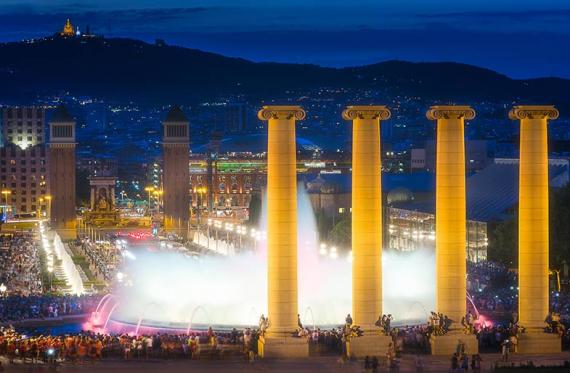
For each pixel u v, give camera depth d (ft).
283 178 382.83
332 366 369.71
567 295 621.31
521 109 404.16
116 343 419.74
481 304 579.07
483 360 385.29
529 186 405.18
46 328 554.46
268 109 381.81
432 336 394.32
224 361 388.37
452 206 394.52
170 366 380.78
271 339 385.09
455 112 393.50
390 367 359.25
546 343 403.54
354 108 385.91
